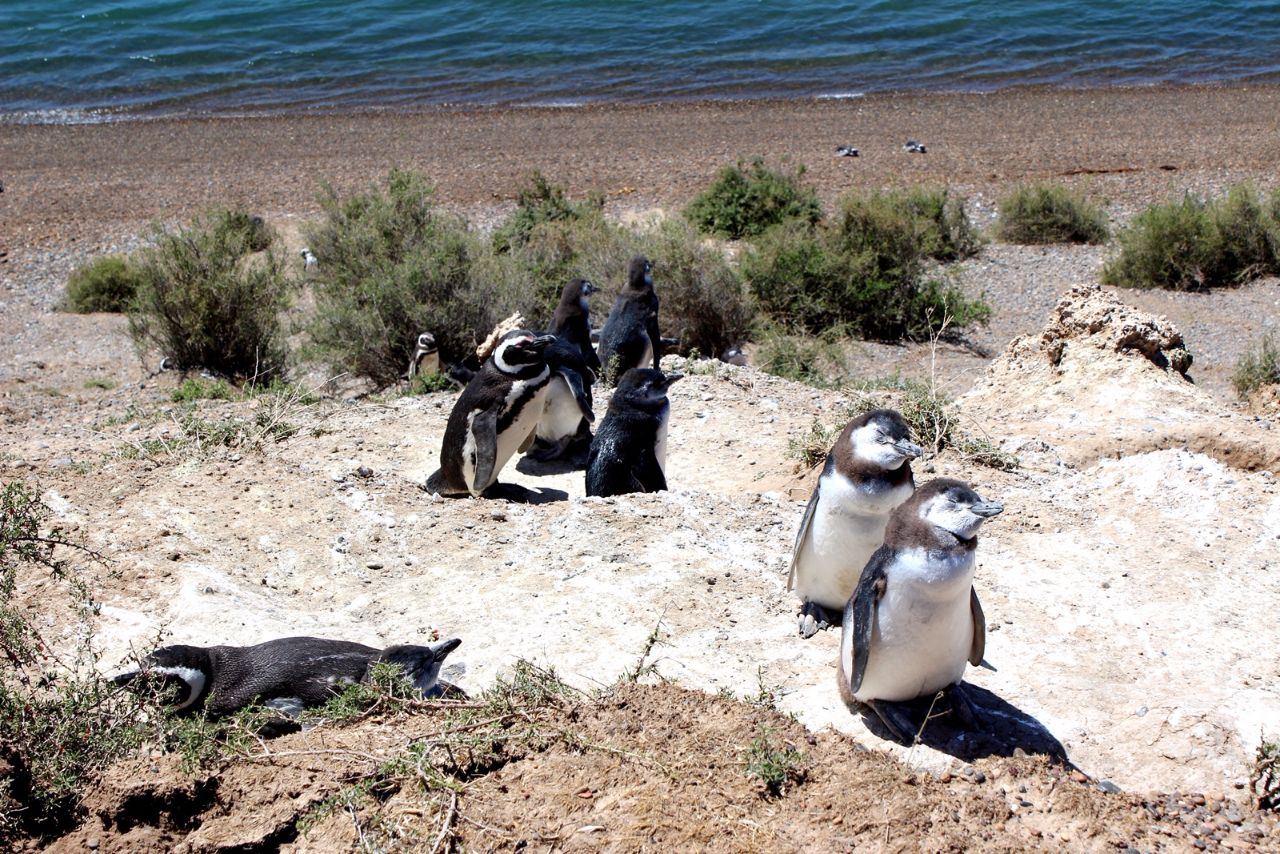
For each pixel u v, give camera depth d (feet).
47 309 64.95
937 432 28.37
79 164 99.35
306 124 113.39
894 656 16.10
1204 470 25.55
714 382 36.50
